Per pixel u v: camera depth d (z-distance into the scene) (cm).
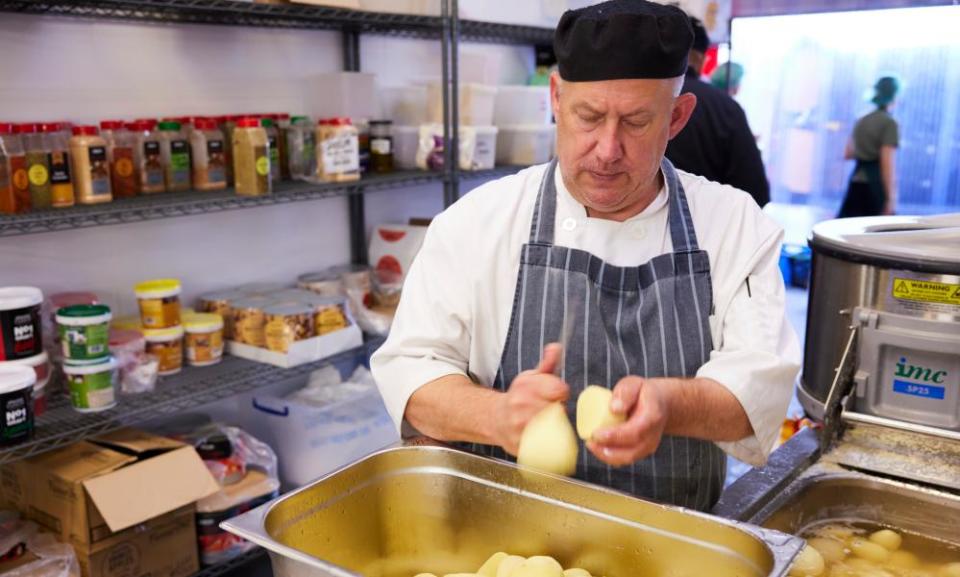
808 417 169
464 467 101
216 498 216
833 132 536
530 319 117
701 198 120
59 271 219
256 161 219
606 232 116
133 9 220
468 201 125
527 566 89
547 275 117
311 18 250
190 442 225
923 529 130
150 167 219
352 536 98
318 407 249
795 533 129
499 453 119
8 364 184
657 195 118
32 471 197
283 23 260
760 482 129
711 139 271
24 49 205
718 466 122
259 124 223
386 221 310
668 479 117
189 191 229
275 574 83
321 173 246
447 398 109
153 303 218
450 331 120
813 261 155
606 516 92
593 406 95
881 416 142
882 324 140
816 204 555
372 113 279
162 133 223
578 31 98
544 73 350
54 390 210
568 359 116
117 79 225
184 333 230
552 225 118
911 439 140
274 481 230
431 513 103
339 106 270
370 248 295
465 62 311
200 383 217
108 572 193
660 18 97
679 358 115
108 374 198
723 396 103
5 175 182
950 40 483
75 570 188
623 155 103
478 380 124
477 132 283
